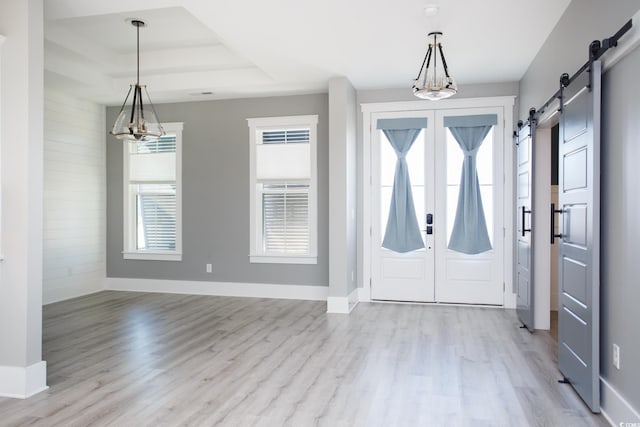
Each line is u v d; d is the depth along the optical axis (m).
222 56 5.48
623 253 2.47
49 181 5.94
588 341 2.79
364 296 6.03
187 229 6.61
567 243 3.21
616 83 2.54
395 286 5.96
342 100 5.43
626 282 2.43
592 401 2.75
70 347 4.13
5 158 3.09
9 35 3.08
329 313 5.39
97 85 5.80
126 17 4.54
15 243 3.08
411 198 5.86
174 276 6.67
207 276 6.55
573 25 3.36
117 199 6.82
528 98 5.04
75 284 6.38
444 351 3.97
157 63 5.63
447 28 3.96
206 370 3.53
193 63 5.56
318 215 6.19
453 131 5.75
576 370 3.03
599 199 2.73
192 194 6.59
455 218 5.74
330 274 5.45
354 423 2.66
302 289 6.25
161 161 6.73
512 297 5.63
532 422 2.66
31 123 3.08
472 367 3.57
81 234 6.47
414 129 5.84
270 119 6.29
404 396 3.04
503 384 3.23
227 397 3.03
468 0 3.43
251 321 5.03
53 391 3.13
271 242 6.38
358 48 4.46
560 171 3.38
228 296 6.44
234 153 6.44
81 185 6.46
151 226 6.82
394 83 5.68
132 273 6.81
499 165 5.65
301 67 5.06
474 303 5.75
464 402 2.94
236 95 6.26
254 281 6.40
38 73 3.14
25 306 3.06
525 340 4.29
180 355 3.90
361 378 3.35
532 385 3.21
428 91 3.84
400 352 3.95
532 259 4.55
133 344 4.21
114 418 2.73
